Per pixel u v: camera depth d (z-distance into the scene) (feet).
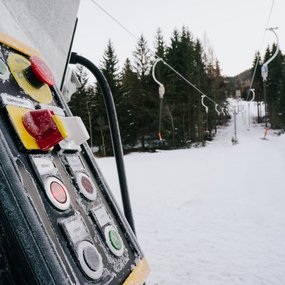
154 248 13.03
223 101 207.41
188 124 141.90
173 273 10.46
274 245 12.77
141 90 129.08
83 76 122.42
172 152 82.89
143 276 2.75
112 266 2.49
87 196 2.71
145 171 43.57
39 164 2.40
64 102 3.32
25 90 2.79
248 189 25.05
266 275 10.11
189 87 142.82
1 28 3.24
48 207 2.25
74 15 5.18
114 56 125.29
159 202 22.71
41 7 4.37
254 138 149.07
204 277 10.10
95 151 132.77
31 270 1.92
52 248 2.01
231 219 17.08
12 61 2.86
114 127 4.30
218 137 176.55
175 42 152.35
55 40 4.64
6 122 2.36
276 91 205.98
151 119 128.98
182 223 16.96
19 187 2.06
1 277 1.96
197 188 27.32
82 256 2.21
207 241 13.66
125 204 4.09
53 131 2.43
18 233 1.96
